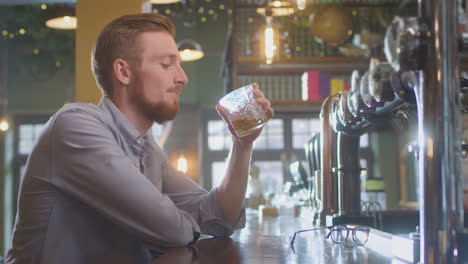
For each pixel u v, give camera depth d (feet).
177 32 36.96
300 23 15.93
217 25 37.24
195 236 4.15
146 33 4.54
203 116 39.09
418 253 2.67
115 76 4.56
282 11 11.59
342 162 5.27
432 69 2.15
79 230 4.06
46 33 32.65
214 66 38.01
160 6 23.67
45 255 4.05
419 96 2.21
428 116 2.15
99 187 3.89
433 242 2.12
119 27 4.56
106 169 3.90
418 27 2.14
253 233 4.91
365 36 15.67
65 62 35.09
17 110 37.83
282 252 3.29
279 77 16.87
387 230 7.18
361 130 4.84
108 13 10.53
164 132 37.42
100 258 4.07
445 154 2.12
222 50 37.35
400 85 2.39
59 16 17.34
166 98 4.57
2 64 36.32
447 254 2.09
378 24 15.96
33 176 4.09
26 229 4.15
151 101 4.53
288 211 8.22
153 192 3.91
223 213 4.69
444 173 2.11
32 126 39.01
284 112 15.26
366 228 3.71
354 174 5.27
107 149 3.97
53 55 35.35
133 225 3.87
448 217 2.10
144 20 4.58
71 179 3.97
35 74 36.19
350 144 5.23
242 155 4.67
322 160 5.60
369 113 3.76
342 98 4.41
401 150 26.78
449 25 2.14
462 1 2.20
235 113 4.32
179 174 5.25
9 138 38.50
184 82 4.66
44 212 4.07
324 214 5.59
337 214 5.34
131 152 4.47
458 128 2.15
